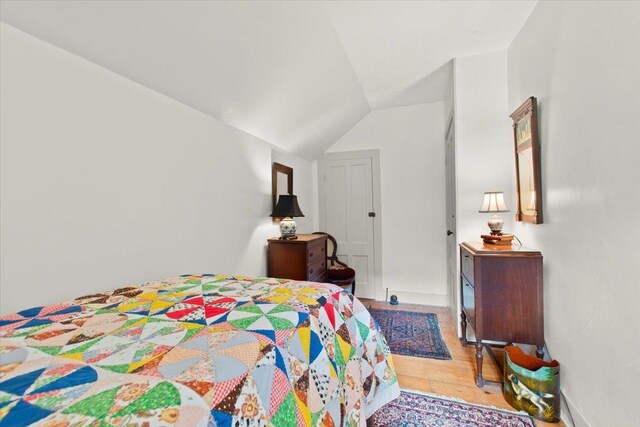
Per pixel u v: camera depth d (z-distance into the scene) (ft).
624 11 3.52
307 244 8.27
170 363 2.29
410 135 11.94
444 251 11.55
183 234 5.84
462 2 5.91
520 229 7.24
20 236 3.48
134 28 4.13
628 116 3.50
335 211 12.96
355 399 3.66
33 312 3.40
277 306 3.66
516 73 7.16
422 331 8.91
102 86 4.36
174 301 3.85
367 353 4.51
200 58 5.19
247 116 7.41
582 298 4.53
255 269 8.25
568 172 4.88
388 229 12.26
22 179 3.49
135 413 1.74
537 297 5.84
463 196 8.17
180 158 5.78
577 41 4.55
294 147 10.61
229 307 3.61
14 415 1.66
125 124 4.70
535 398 5.05
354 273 11.03
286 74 6.93
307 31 6.16
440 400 5.56
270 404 2.36
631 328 3.50
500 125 7.88
